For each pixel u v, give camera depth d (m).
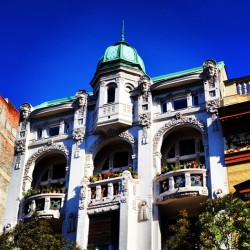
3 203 35.59
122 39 40.72
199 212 30.81
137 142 34.59
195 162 32.84
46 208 33.69
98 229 31.53
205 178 31.00
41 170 37.94
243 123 31.83
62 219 33.41
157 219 31.06
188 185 30.78
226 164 30.88
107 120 35.44
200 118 33.69
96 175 35.28
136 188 32.47
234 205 23.80
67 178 35.31
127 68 37.72
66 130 37.84
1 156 36.34
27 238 27.12
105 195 32.38
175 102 35.56
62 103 38.31
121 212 30.97
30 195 35.22
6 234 27.64
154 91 36.12
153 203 31.69
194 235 24.95
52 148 37.12
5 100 38.00
